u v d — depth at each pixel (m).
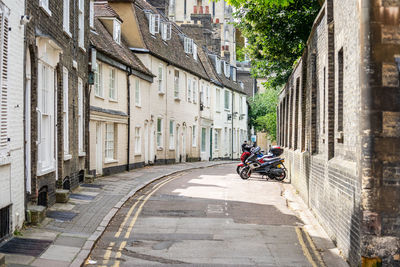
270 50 25.89
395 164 7.38
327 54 10.91
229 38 66.69
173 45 35.75
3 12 8.33
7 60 8.63
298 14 23.30
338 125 10.09
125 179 20.36
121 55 24.47
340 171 9.17
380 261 7.29
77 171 16.48
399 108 7.45
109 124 22.75
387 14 7.50
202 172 26.48
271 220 12.21
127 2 29.56
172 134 33.75
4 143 8.50
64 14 14.49
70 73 15.20
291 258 8.62
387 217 7.33
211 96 43.47
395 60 7.48
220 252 9.02
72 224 10.81
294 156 19.44
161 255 8.78
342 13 9.48
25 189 10.07
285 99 25.86
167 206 14.06
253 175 24.77
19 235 9.33
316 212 12.51
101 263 8.25
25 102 10.26
